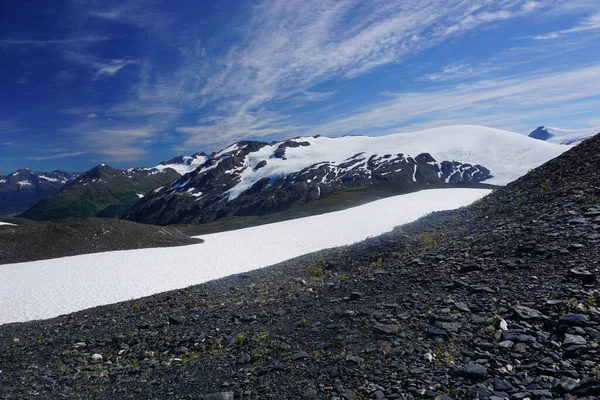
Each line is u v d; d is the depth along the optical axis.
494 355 6.60
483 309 8.38
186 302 16.83
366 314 9.77
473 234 14.68
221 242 55.84
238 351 9.56
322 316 10.58
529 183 19.45
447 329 7.85
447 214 21.59
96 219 61.03
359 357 7.62
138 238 56.69
